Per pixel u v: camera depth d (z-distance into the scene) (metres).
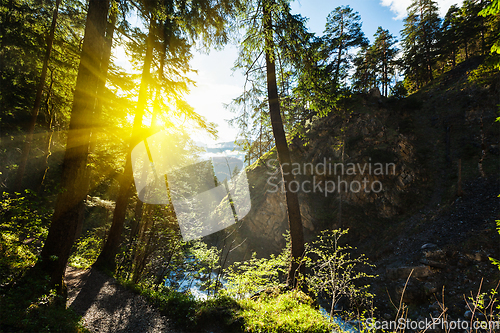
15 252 4.86
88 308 5.03
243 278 6.93
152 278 8.31
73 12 10.03
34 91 12.02
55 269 4.79
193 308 4.92
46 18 10.48
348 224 20.56
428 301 12.38
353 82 33.16
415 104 28.80
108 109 9.23
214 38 6.92
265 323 4.48
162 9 6.57
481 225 14.43
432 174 21.28
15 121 13.69
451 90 28.64
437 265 13.60
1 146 13.33
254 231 22.84
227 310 4.95
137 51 10.17
